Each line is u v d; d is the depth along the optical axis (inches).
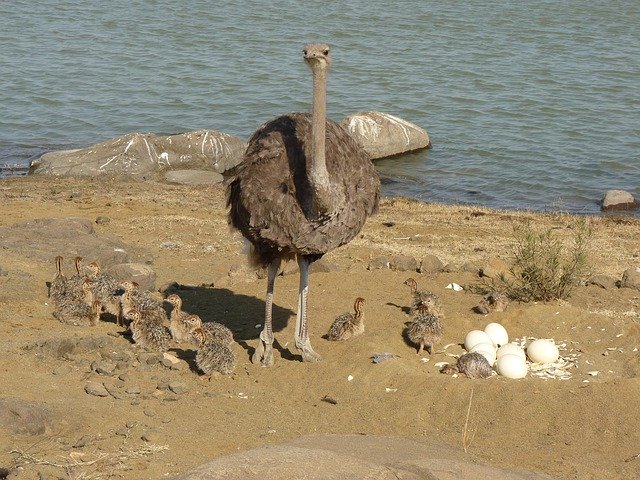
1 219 823.1
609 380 446.0
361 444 346.6
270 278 482.9
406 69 1797.5
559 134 1406.3
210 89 1653.5
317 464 269.3
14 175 1136.2
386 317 540.1
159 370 467.8
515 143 1359.5
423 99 1595.7
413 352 497.0
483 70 1795.0
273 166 452.4
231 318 554.3
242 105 1563.7
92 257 645.9
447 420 419.5
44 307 544.7
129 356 477.4
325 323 536.1
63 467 342.6
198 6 2431.1
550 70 1802.4
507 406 420.2
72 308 519.5
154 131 1417.3
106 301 534.6
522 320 531.8
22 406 375.6
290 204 448.5
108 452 360.5
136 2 2471.7
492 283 625.3
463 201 1103.6
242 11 2373.3
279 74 1758.1
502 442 397.7
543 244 773.3
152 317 497.0
